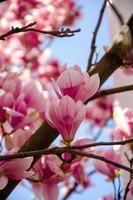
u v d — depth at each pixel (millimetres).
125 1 1966
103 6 1269
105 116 2965
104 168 1069
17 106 889
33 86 918
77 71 873
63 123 842
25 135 1019
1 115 890
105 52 1213
